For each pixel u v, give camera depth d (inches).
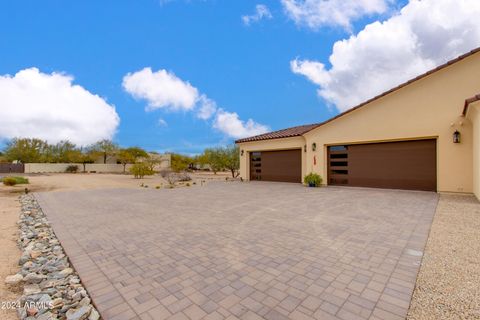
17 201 467.2
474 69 407.8
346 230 224.1
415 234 208.2
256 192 502.6
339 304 110.4
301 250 177.5
